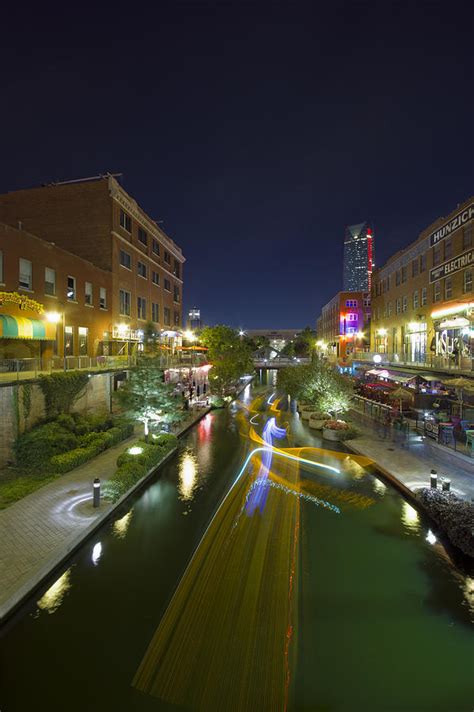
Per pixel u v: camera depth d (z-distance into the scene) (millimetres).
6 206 34375
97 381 22797
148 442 18734
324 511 12594
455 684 6293
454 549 10234
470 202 25391
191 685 6207
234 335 48500
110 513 11844
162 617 7641
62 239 33375
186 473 16312
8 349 22156
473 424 19250
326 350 80188
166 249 47594
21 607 7781
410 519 12008
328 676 6398
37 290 23812
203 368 44531
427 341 32219
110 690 6113
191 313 92125
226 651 6867
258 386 60156
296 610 7914
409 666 6633
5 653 6754
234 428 25938
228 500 13445
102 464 15898
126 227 36312
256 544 10461
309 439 22797
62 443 15945
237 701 5977
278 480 15469
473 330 24281
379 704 5961
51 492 12859
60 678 6312
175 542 10516
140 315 39500
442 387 24297
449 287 28641
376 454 18312
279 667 6547
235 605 8023
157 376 19281
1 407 14695
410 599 8312
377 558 9859
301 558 9820
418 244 34500
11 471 14539
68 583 8672
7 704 5871
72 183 35594
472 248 25047
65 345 26516
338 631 7379
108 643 6996
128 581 8758
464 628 7500
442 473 15305
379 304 46781
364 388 36125
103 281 31797
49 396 17641
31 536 9906
